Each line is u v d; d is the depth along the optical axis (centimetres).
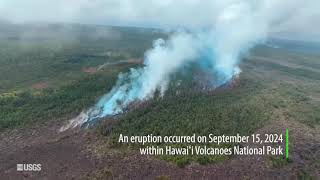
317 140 11012
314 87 19875
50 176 8750
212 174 8681
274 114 13050
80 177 8625
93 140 10662
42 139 11100
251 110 13050
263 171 8900
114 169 8919
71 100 14800
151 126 11319
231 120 11844
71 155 9806
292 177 8788
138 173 8719
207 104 13750
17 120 12569
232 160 9312
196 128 11006
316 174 9069
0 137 11375
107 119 12250
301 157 9781
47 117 12938
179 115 12362
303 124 12319
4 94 15712
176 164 9019
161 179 8450
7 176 8825
